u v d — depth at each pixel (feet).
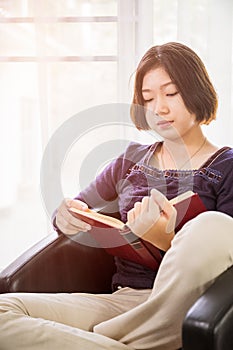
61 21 8.36
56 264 6.00
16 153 8.77
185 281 4.60
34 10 8.36
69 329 4.86
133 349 4.81
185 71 5.86
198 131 6.13
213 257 4.60
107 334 4.97
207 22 8.07
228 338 3.97
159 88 5.92
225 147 5.99
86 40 8.38
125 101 8.34
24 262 5.82
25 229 8.98
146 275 5.82
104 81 8.43
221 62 8.09
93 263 6.29
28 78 8.59
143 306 4.83
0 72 8.61
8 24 8.48
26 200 8.90
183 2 8.04
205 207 5.41
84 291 6.23
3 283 5.66
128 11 8.20
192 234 4.76
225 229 4.78
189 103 5.89
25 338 4.85
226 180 5.71
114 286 6.13
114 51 8.35
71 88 8.48
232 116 8.18
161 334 4.76
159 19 8.21
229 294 4.17
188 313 4.03
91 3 8.30
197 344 3.93
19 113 8.68
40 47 8.39
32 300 5.38
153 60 5.94
